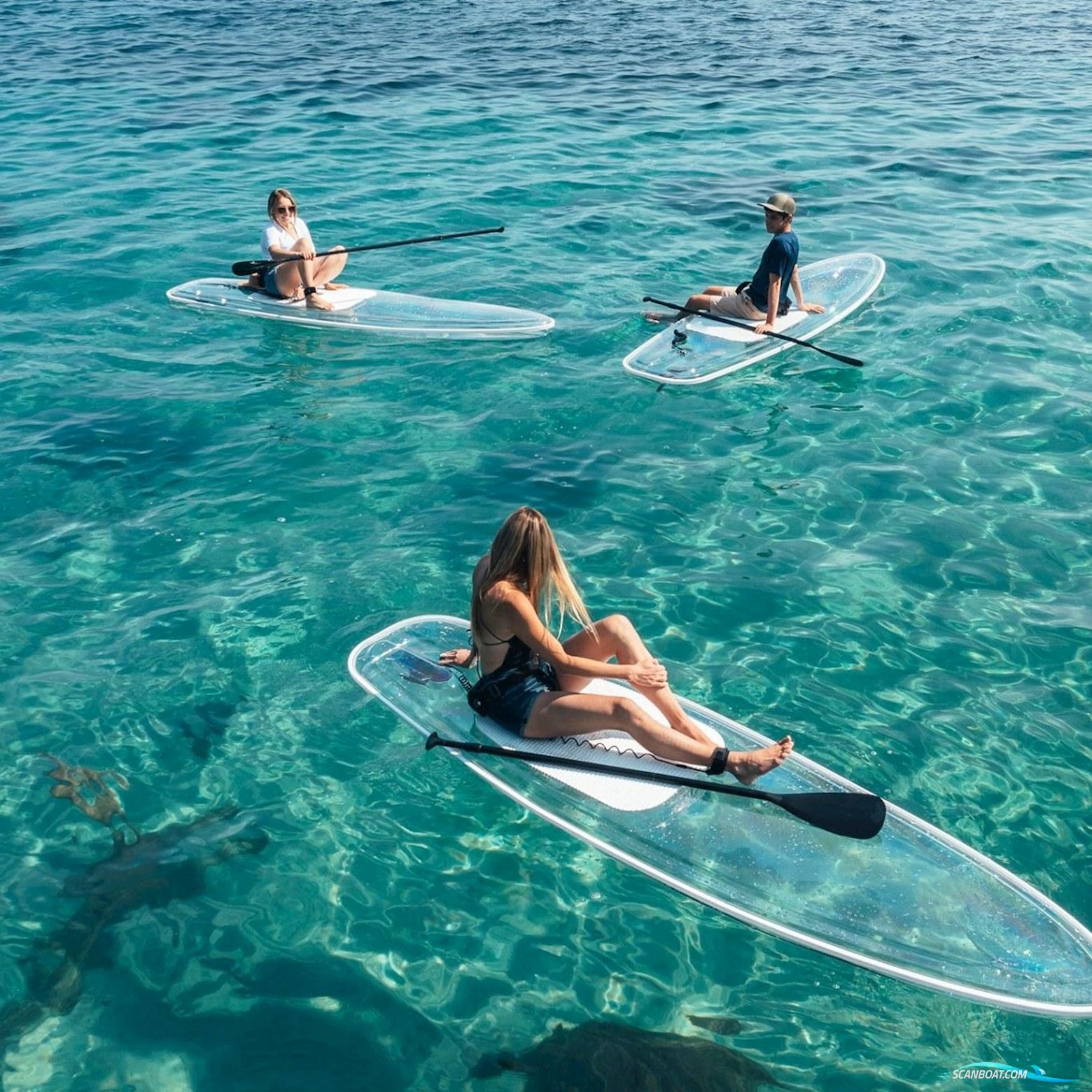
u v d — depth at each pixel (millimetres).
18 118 17469
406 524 7422
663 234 12641
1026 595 6656
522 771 5195
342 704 5875
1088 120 17141
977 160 15227
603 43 23281
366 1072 4125
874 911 4559
